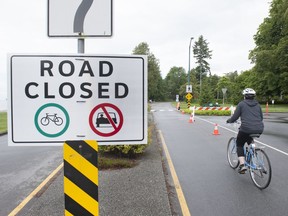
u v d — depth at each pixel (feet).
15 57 6.91
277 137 41.42
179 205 15.96
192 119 66.13
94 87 7.07
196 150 31.73
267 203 16.29
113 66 7.09
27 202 16.25
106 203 14.99
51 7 7.29
